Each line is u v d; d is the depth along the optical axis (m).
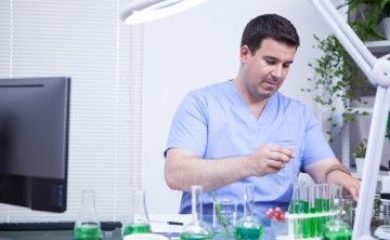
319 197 1.04
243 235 0.98
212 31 2.21
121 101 2.24
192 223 0.99
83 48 2.21
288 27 1.41
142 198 1.07
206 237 0.95
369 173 0.67
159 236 0.98
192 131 1.44
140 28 2.23
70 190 2.20
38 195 0.90
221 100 1.53
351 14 1.89
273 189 1.45
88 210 1.01
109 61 2.23
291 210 1.05
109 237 1.16
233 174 1.15
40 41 2.19
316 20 2.24
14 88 0.93
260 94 1.48
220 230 1.04
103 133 2.23
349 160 2.03
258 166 1.10
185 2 0.99
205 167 1.23
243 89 1.54
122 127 2.24
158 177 2.22
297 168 1.53
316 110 2.15
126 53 2.24
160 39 2.20
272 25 1.40
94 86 2.22
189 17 2.20
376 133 0.67
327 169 1.47
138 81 2.24
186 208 1.42
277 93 1.62
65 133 0.87
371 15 1.83
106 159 2.23
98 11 2.22
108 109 2.23
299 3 2.24
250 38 1.44
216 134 1.50
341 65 2.00
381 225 1.09
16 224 1.29
